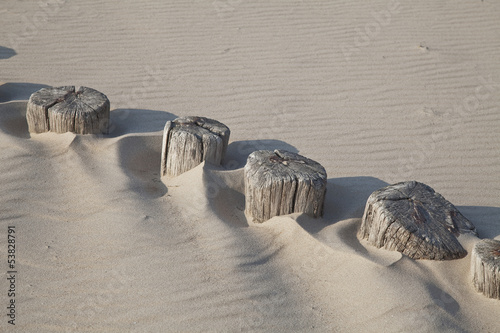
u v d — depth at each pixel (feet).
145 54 23.15
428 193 12.48
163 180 14.58
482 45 24.80
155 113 18.85
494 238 12.66
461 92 21.21
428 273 10.79
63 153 14.83
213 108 19.52
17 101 17.29
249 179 12.66
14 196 12.93
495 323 9.69
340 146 17.62
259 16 27.04
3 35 23.63
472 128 18.97
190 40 24.50
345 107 19.98
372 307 9.95
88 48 23.29
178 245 11.68
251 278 10.84
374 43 24.68
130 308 9.89
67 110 15.38
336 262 11.15
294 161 13.29
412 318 9.60
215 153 14.51
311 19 26.84
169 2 28.19
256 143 17.39
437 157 17.25
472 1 28.91
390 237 11.45
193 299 10.17
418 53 23.88
